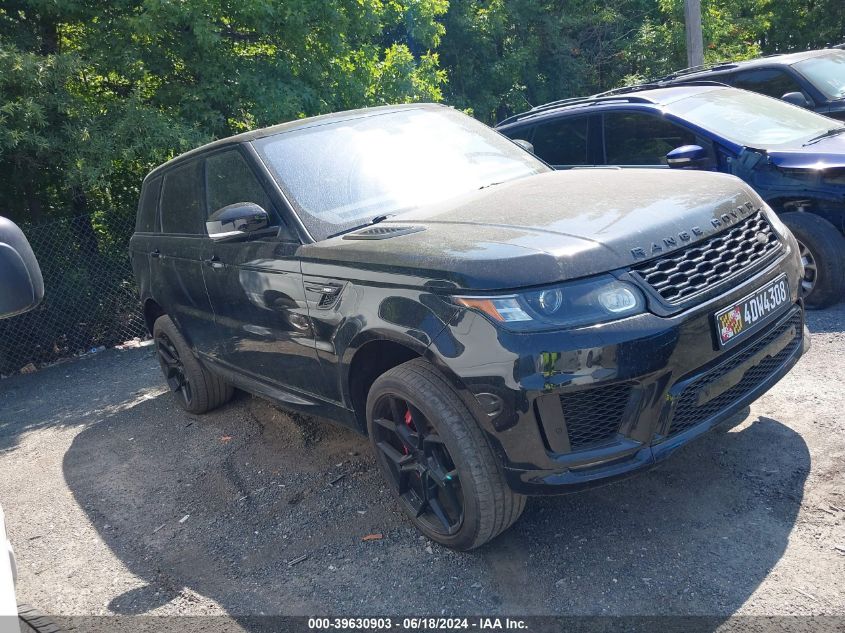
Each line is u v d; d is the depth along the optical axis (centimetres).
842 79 740
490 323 264
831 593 254
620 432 271
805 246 527
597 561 293
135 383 699
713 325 276
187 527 383
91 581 347
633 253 271
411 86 1277
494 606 278
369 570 315
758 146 545
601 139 638
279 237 366
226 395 537
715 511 311
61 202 1026
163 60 1022
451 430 285
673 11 2133
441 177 395
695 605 260
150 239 519
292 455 446
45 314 883
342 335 324
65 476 486
